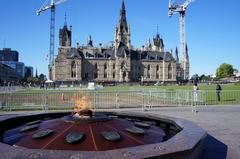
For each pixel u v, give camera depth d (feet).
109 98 114.21
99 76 533.96
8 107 78.33
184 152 13.93
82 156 11.86
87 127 18.28
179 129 21.76
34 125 21.02
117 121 20.51
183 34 513.04
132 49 573.33
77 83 479.41
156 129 22.58
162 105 88.69
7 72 574.97
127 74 538.47
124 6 576.61
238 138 36.47
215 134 39.40
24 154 11.97
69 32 526.57
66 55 517.96
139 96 121.39
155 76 568.00
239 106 84.89
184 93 97.30
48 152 12.30
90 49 541.34
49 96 125.08
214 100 103.71
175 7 473.67
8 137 19.75
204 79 636.48
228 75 652.48
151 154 12.71
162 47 652.48
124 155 12.26
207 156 27.14
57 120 20.31
